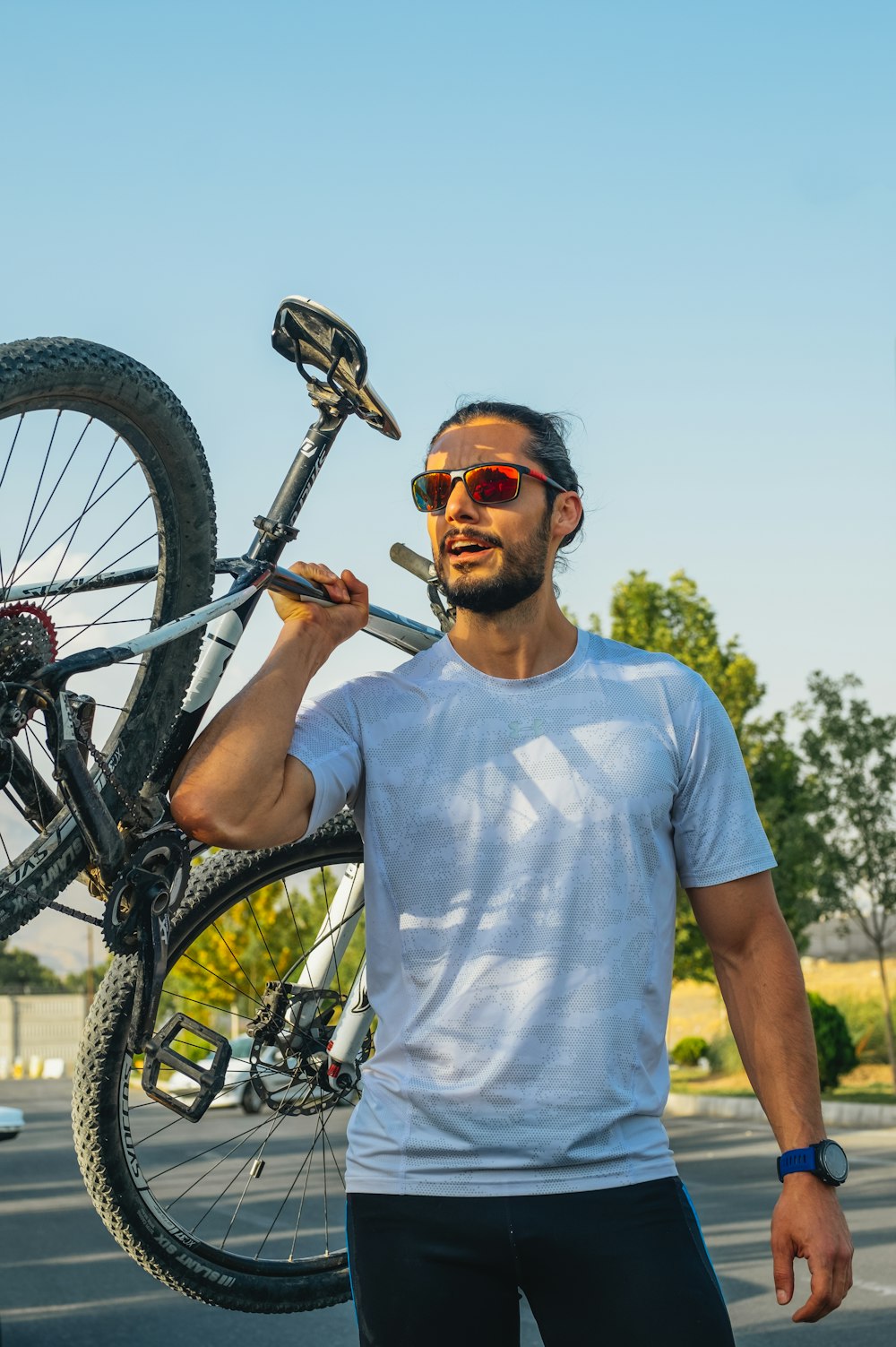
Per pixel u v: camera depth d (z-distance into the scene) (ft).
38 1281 24.08
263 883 8.95
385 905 6.68
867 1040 77.20
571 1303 6.16
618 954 6.45
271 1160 33.81
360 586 7.31
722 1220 28.50
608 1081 6.31
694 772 6.91
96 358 6.72
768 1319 19.62
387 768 6.81
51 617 6.75
